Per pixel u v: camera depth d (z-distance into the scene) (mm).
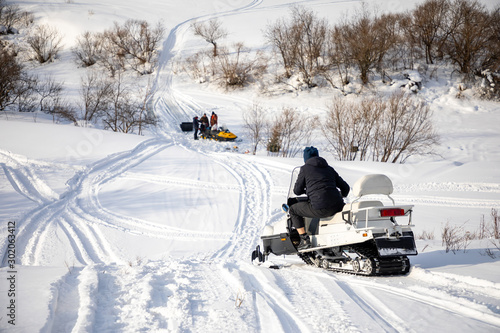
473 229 9789
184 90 44625
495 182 14820
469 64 37844
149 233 10789
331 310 3213
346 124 22312
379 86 38906
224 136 26000
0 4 66875
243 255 9258
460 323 2883
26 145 18469
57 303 3248
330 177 4945
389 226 4473
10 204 12367
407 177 15891
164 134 28484
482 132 28000
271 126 28312
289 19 58531
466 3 38906
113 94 32250
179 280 4023
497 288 3625
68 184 14422
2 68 31062
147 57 52531
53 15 67188
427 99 36156
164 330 2770
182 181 15750
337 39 40406
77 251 9336
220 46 53094
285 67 44000
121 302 3332
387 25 41625
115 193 14180
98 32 56750
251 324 2926
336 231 4879
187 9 72000
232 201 13648
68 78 48688
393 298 3520
